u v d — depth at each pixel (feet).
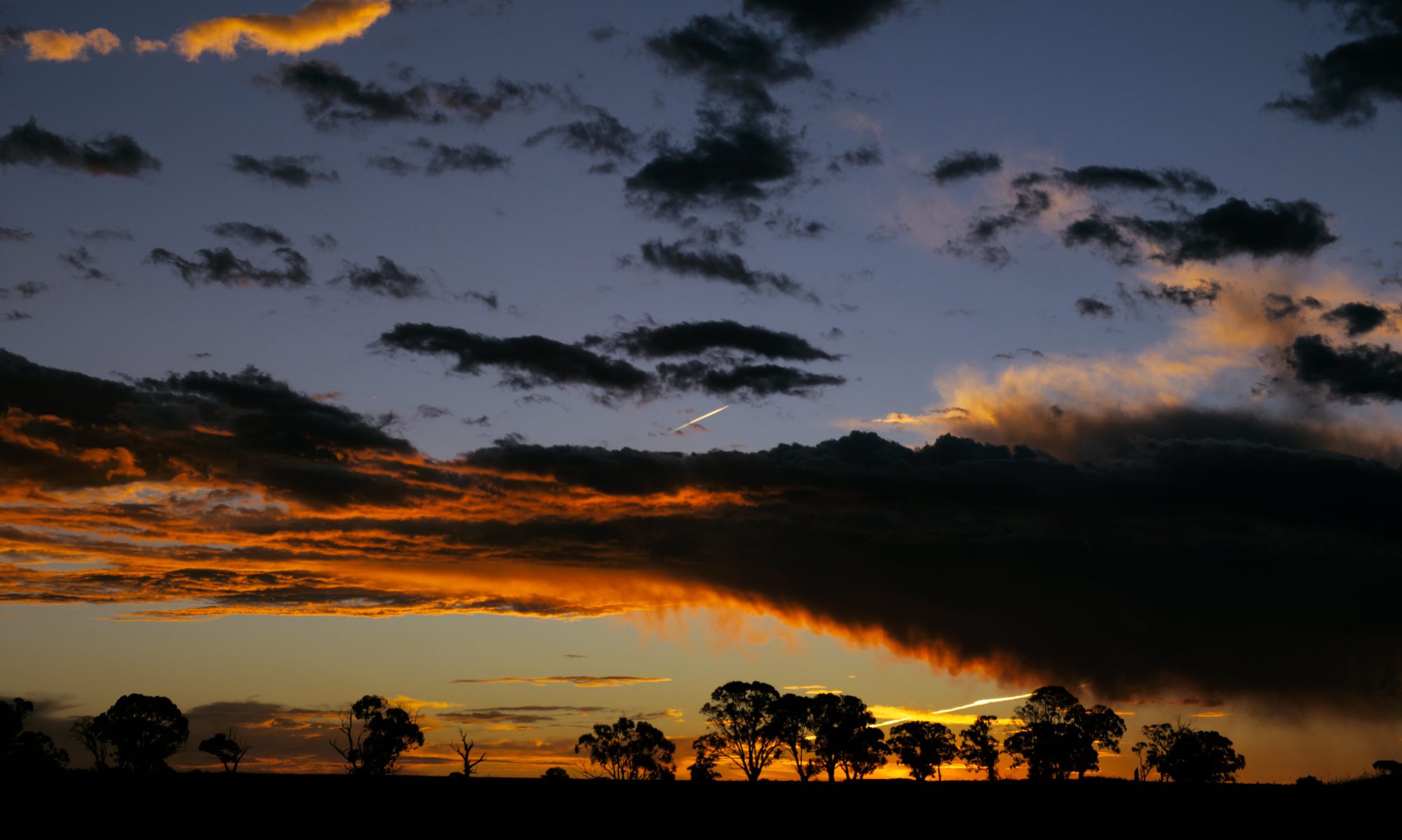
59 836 257.96
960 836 263.90
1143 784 337.52
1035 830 263.90
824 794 347.15
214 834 260.62
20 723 408.87
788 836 272.10
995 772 522.06
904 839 263.08
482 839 266.36
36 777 328.70
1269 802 269.23
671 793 344.28
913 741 530.27
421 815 292.20
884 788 358.64
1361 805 254.47
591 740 517.14
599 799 327.67
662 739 518.78
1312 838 233.96
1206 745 467.52
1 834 259.39
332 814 284.20
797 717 519.60
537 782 362.12
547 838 269.03
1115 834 252.42
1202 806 270.87
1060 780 357.61
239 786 318.04
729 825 288.71
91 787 313.12
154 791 309.42
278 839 257.75
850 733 518.37
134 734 414.41
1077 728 492.54
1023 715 510.58
